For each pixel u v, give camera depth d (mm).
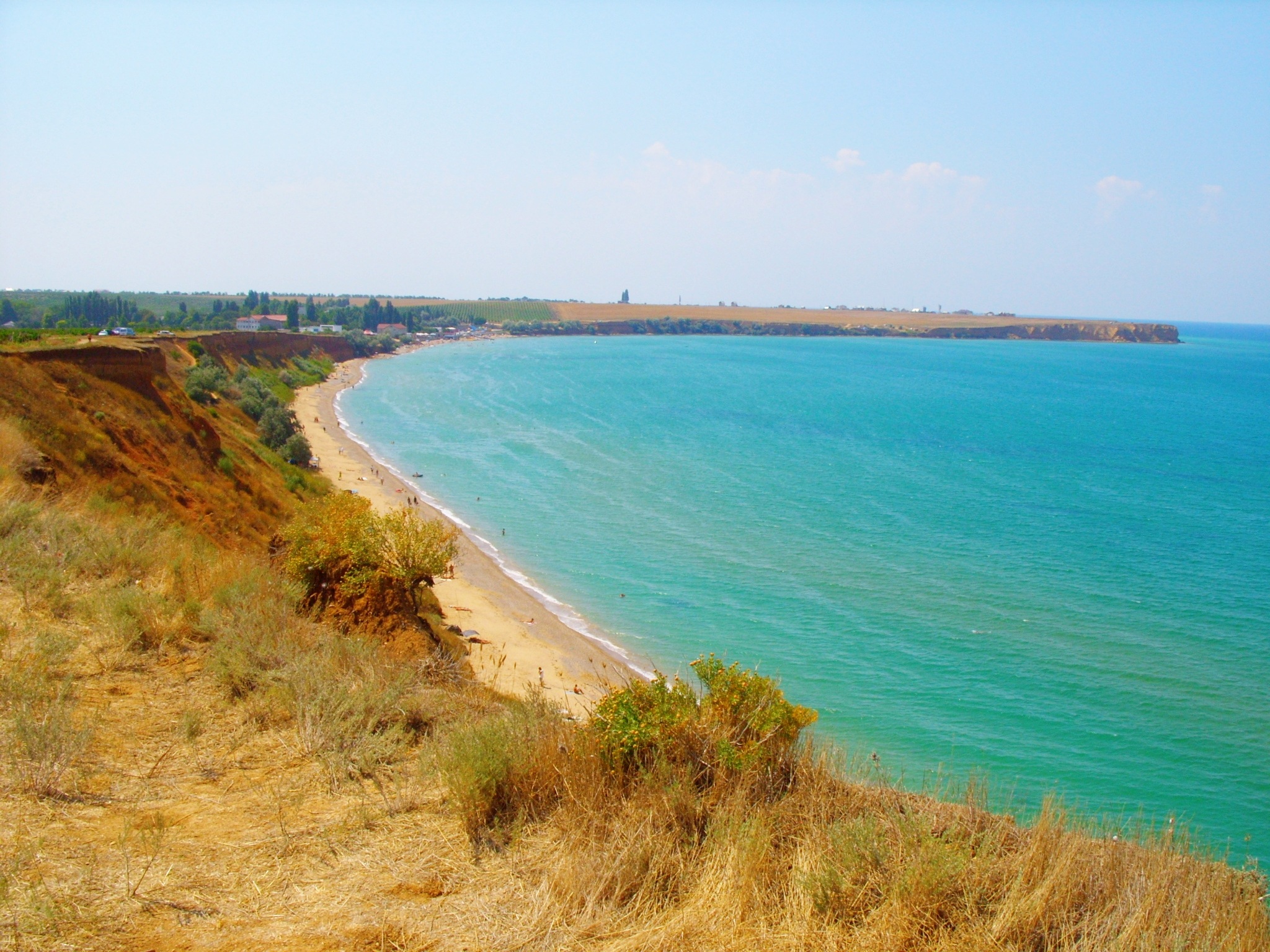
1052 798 7262
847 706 24234
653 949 4539
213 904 4707
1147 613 32906
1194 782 20469
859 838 5320
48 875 4785
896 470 65500
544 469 63438
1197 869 5668
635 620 31391
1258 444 83938
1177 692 25516
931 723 23297
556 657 26109
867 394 130000
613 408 103562
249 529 30109
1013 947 4586
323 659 8578
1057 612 32812
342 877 5105
